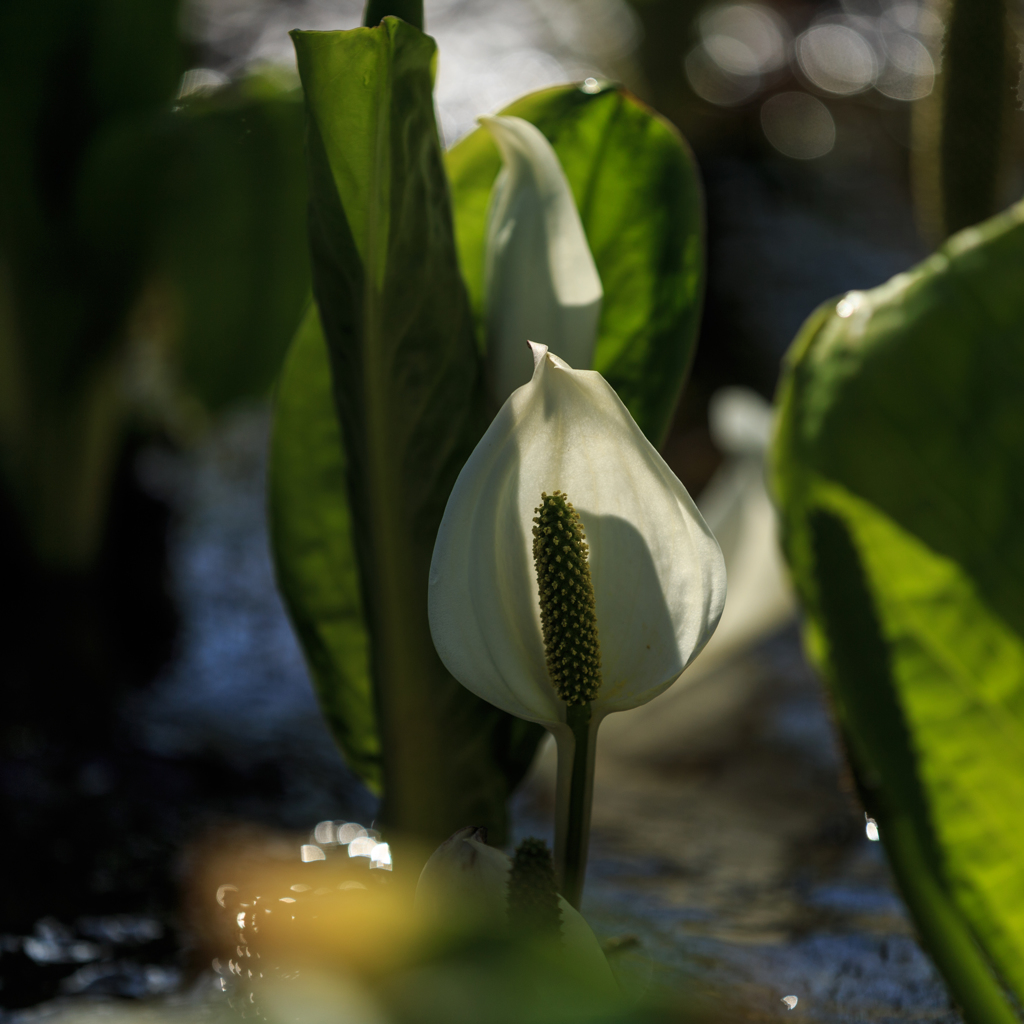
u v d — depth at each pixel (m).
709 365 5.88
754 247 6.28
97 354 3.09
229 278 2.77
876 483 1.42
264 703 2.74
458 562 1.44
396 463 1.53
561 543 1.42
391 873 1.55
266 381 2.81
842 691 1.44
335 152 1.49
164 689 2.80
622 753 2.54
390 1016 0.82
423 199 1.51
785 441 1.44
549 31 7.49
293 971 1.10
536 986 0.84
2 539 3.00
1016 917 1.44
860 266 6.29
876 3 9.08
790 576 1.44
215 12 6.26
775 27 8.66
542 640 1.45
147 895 1.67
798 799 2.23
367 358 1.52
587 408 1.43
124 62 3.25
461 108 6.26
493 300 1.52
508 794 1.56
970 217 1.59
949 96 1.58
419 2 1.53
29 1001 1.55
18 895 1.66
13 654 2.67
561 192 1.51
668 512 1.44
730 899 1.70
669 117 7.82
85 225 2.94
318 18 6.38
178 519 3.37
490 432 1.43
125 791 2.06
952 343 1.42
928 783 1.43
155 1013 1.51
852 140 7.87
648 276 1.57
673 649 1.44
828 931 1.64
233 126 2.83
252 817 1.97
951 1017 1.55
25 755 2.22
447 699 1.54
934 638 1.42
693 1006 0.84
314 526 1.59
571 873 1.46
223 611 3.29
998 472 1.41
